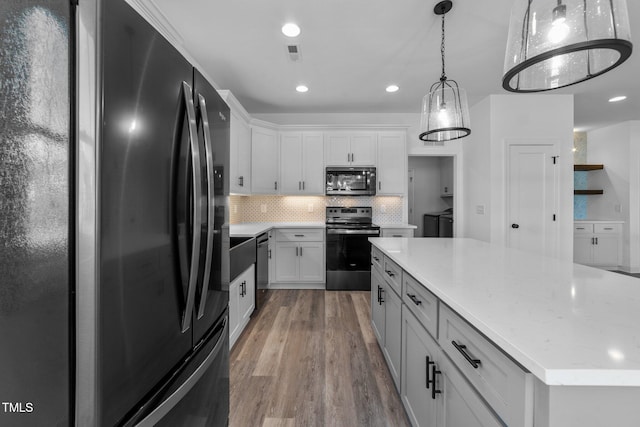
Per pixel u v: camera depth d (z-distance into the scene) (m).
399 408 1.58
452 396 0.94
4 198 0.62
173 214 0.89
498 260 1.48
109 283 0.64
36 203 0.62
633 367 0.52
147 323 0.77
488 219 3.72
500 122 3.65
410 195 6.21
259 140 3.76
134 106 0.73
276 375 1.88
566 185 3.65
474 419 0.81
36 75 0.61
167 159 0.86
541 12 1.04
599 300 0.87
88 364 0.61
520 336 0.64
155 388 0.82
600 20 0.96
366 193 3.92
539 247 3.66
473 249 1.83
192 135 0.96
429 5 2.00
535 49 1.06
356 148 4.00
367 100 3.79
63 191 0.61
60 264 0.61
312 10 2.05
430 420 1.12
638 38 2.42
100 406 0.62
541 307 0.81
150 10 1.83
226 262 1.42
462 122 1.89
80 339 0.61
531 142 3.64
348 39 2.41
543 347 0.59
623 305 0.83
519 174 3.66
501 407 0.68
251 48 2.54
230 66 2.87
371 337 2.40
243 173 3.37
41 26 0.61
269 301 3.32
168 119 0.87
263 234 3.28
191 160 0.97
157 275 0.81
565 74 1.22
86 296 0.61
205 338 1.17
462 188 4.35
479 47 2.53
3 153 0.62
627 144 4.68
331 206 4.27
